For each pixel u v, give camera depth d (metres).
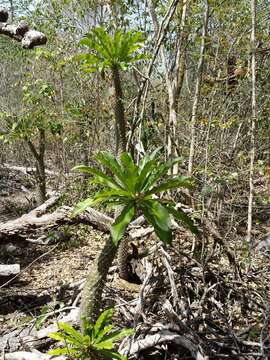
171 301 2.37
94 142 4.68
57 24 4.88
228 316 2.38
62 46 4.86
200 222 2.82
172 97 3.05
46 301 2.74
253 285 2.77
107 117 4.53
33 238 2.96
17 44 5.64
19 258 3.55
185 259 2.92
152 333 2.04
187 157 3.48
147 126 3.27
